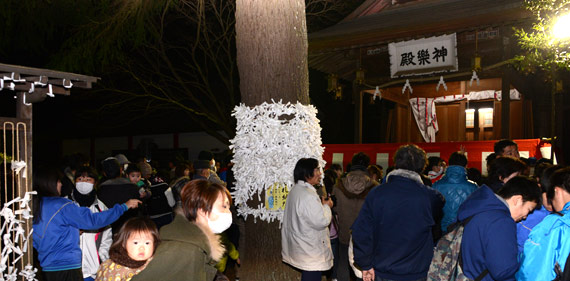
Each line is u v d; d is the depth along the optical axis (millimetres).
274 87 3768
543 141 8711
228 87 14312
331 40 11773
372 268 3465
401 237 3301
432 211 3422
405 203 3311
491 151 9188
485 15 9781
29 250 3529
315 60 12867
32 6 7410
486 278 2729
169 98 14445
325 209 3904
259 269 3855
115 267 2420
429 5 11188
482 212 2771
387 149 10180
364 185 5145
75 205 3682
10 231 3463
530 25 9734
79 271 3688
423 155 3490
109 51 8203
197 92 16234
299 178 3756
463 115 14961
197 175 6215
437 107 15750
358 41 11586
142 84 15102
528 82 12180
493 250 2643
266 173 3762
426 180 4977
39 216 3547
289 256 3791
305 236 3738
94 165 20312
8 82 3371
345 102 18547
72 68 7688
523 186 2809
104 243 4387
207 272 2467
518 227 3178
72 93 16781
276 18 3789
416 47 10938
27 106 3619
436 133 15727
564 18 6895
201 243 2346
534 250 2643
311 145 3861
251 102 3830
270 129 3723
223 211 2523
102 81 15273
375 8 11859
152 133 18328
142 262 2430
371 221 3428
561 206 2830
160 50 14867
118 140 19703
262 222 3854
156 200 6449
